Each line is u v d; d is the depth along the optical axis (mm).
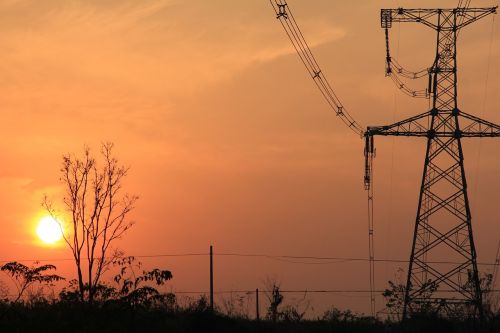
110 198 50562
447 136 70938
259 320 72250
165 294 47375
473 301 64312
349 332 71000
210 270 81938
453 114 71062
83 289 48594
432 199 70625
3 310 46781
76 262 48875
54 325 46125
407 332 64938
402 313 68062
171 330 53625
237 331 60781
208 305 60219
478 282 65500
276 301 75438
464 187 70250
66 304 48750
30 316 47375
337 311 74750
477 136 70562
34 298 50344
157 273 46562
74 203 49750
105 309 46906
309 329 71188
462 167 70500
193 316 57594
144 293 46281
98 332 46000
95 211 49812
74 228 49219
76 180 50344
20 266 43375
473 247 68688
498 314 60719
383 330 69688
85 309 47531
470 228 69312
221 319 58875
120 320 47281
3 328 44531
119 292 47125
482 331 59875
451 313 65125
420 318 64625
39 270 43562
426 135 71188
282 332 68250
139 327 48812
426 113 71375
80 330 45656
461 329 62250
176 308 58781
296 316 75125
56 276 44000
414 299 68250
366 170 74688
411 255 69750
